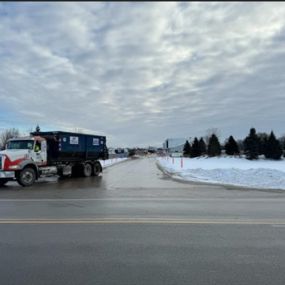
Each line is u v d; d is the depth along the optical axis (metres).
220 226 8.39
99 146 27.83
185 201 12.91
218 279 5.07
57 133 23.62
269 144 63.66
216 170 26.45
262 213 10.28
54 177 25.72
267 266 5.60
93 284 4.91
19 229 8.12
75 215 9.95
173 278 5.11
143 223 8.73
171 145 135.62
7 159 19.59
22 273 5.32
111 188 17.94
